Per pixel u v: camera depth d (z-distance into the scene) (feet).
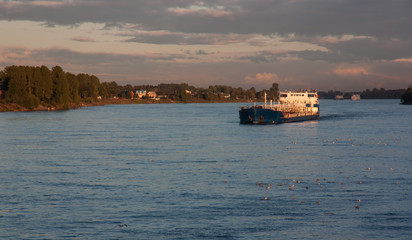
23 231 138.62
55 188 187.62
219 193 179.42
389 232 138.41
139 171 223.10
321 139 362.53
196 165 240.73
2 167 234.17
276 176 211.82
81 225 143.54
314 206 162.20
